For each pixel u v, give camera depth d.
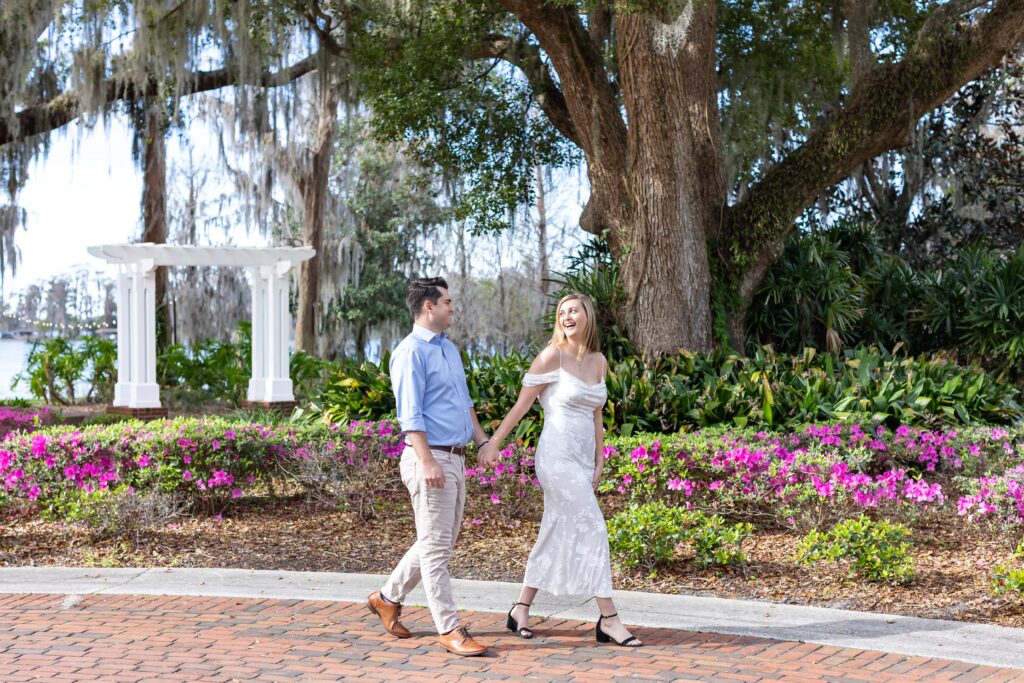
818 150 12.53
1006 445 7.84
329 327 28.94
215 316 27.31
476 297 30.02
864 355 10.76
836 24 14.09
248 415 12.89
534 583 4.67
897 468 8.05
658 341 11.55
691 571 5.93
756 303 13.90
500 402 9.34
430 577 4.46
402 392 4.43
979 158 20.03
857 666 4.27
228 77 19.34
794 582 5.74
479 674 4.16
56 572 5.89
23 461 7.31
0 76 16.59
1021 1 11.30
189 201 28.94
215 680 4.07
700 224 11.73
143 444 7.41
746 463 6.93
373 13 14.47
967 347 14.33
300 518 7.63
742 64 15.16
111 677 4.11
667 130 11.33
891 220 20.08
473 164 15.34
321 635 4.71
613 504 7.80
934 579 5.77
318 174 24.45
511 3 11.60
